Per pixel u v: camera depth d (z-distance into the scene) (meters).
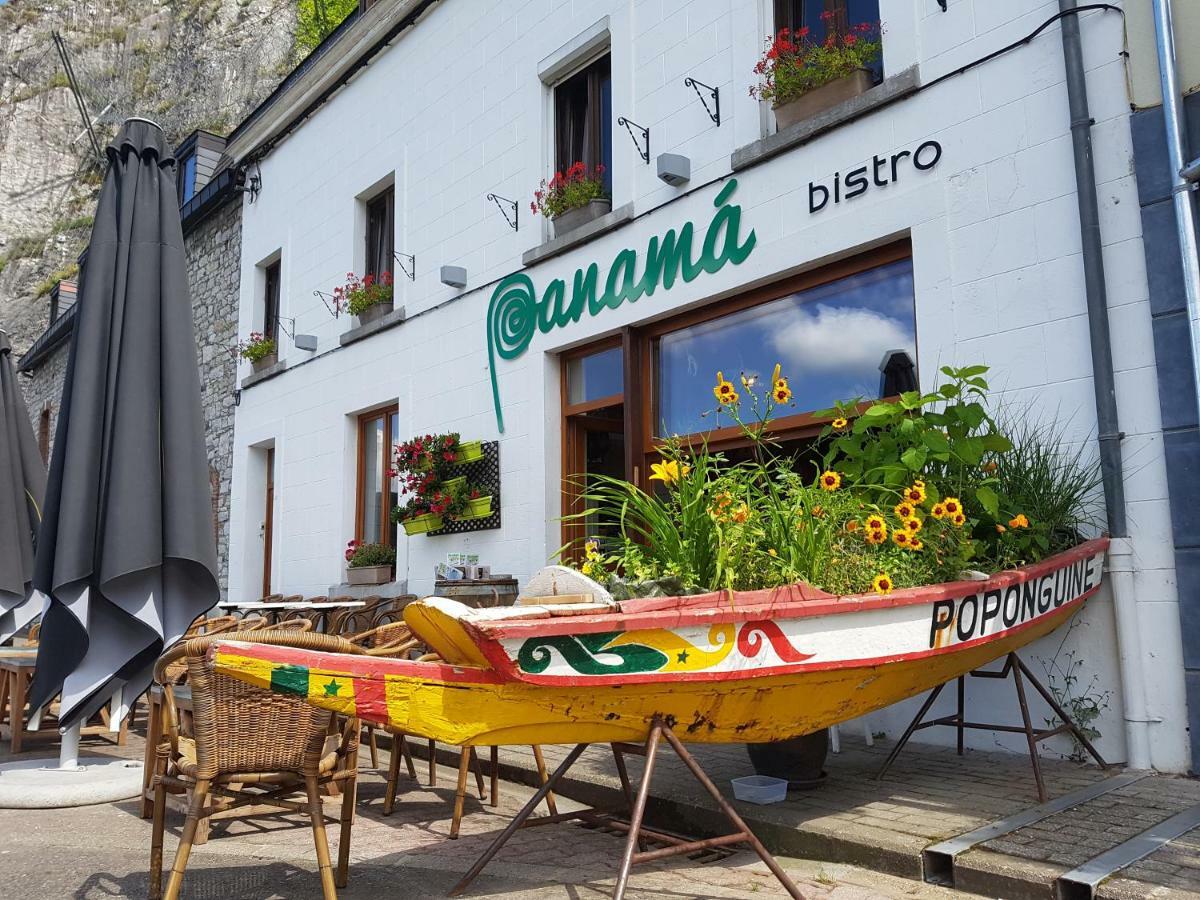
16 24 68.25
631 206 7.30
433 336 9.40
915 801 3.90
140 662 5.02
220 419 13.43
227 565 12.78
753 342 6.63
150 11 65.25
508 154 8.72
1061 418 4.84
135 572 4.73
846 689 3.38
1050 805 3.75
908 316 5.75
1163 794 3.88
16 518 7.03
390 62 10.52
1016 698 4.85
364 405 10.35
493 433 8.50
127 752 6.43
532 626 2.57
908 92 5.60
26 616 7.31
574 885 3.33
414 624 2.80
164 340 5.05
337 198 11.29
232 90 56.09
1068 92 4.88
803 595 3.15
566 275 7.91
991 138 5.25
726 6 6.77
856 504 3.89
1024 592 3.96
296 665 2.59
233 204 13.77
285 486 11.67
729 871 3.45
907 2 5.71
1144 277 4.58
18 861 3.80
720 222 6.66
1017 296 5.07
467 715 2.73
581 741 2.98
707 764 4.78
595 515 7.96
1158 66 4.57
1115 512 4.53
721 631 2.92
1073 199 4.89
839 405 4.77
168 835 4.21
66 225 58.03
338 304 10.88
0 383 7.39
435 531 8.95
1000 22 5.27
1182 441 4.36
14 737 6.36
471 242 9.03
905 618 3.40
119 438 4.79
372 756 5.64
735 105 6.64
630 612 2.80
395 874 3.54
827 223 5.98
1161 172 4.54
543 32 8.45
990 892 3.01
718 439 6.79
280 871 3.62
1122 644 4.44
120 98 63.38
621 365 7.61
